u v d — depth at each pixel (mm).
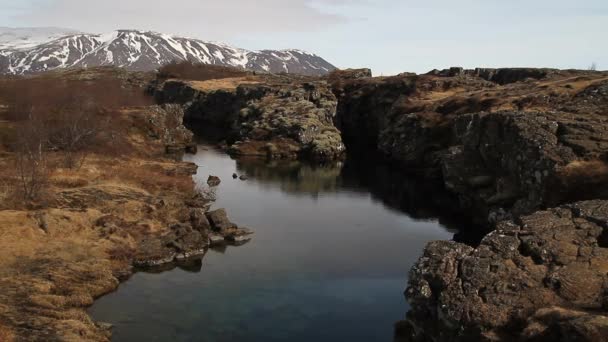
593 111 64500
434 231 56781
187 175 78188
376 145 124688
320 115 120438
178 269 42969
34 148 62812
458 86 124625
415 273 30016
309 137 109500
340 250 49375
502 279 26906
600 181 44125
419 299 28578
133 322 32969
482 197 59531
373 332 32750
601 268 26375
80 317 31656
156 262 43375
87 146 77250
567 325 21266
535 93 87438
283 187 77312
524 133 54750
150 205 52438
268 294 38344
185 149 107375
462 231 56844
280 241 51719
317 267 44469
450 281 27781
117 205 50938
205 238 49469
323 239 52812
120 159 78438
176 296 37375
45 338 27938
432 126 95875
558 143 51375
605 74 100375
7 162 63094
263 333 32156
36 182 50188
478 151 66625
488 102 92500
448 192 75750
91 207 49844
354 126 140750
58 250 40625
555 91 84875
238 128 128250
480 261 28531
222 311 35125
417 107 110125
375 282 41406
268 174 86688
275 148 105312
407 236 54719
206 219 53000
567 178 46094
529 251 28891
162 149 98812
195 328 32500
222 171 87062
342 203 69188
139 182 64312
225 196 70062
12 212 44469
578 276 25891
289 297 37906
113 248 43062
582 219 31250
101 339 29859
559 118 58094
